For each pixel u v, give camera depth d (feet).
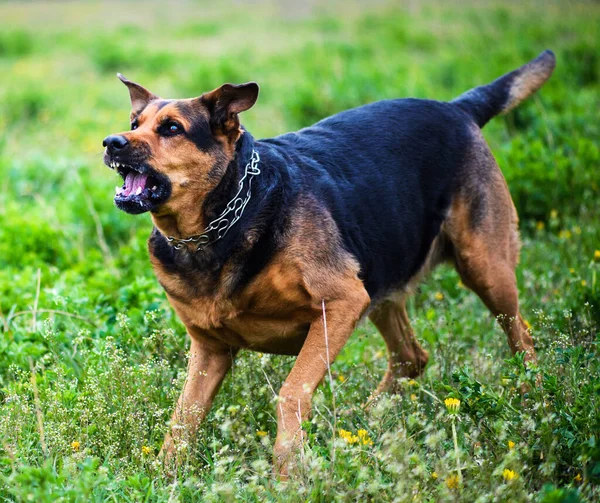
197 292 13.91
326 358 13.67
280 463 12.50
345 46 52.95
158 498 11.69
